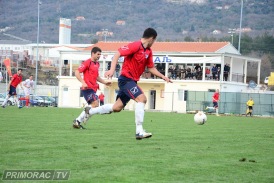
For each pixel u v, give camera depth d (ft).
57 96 213.66
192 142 41.98
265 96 174.91
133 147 35.96
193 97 182.80
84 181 23.04
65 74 222.89
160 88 204.74
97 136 44.16
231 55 196.85
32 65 299.17
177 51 212.43
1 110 102.63
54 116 82.28
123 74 40.91
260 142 45.03
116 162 28.53
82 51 213.66
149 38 39.96
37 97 196.95
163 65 208.64
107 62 214.28
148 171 26.21
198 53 196.85
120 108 43.29
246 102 176.45
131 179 23.93
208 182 24.31
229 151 36.27
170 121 82.69
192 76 200.34
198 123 71.15
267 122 98.84
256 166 29.48
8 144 35.32
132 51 39.65
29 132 46.14
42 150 32.45
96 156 30.53
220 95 178.50
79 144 36.60
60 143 36.94
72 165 26.89
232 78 205.26
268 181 25.20
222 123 85.20
